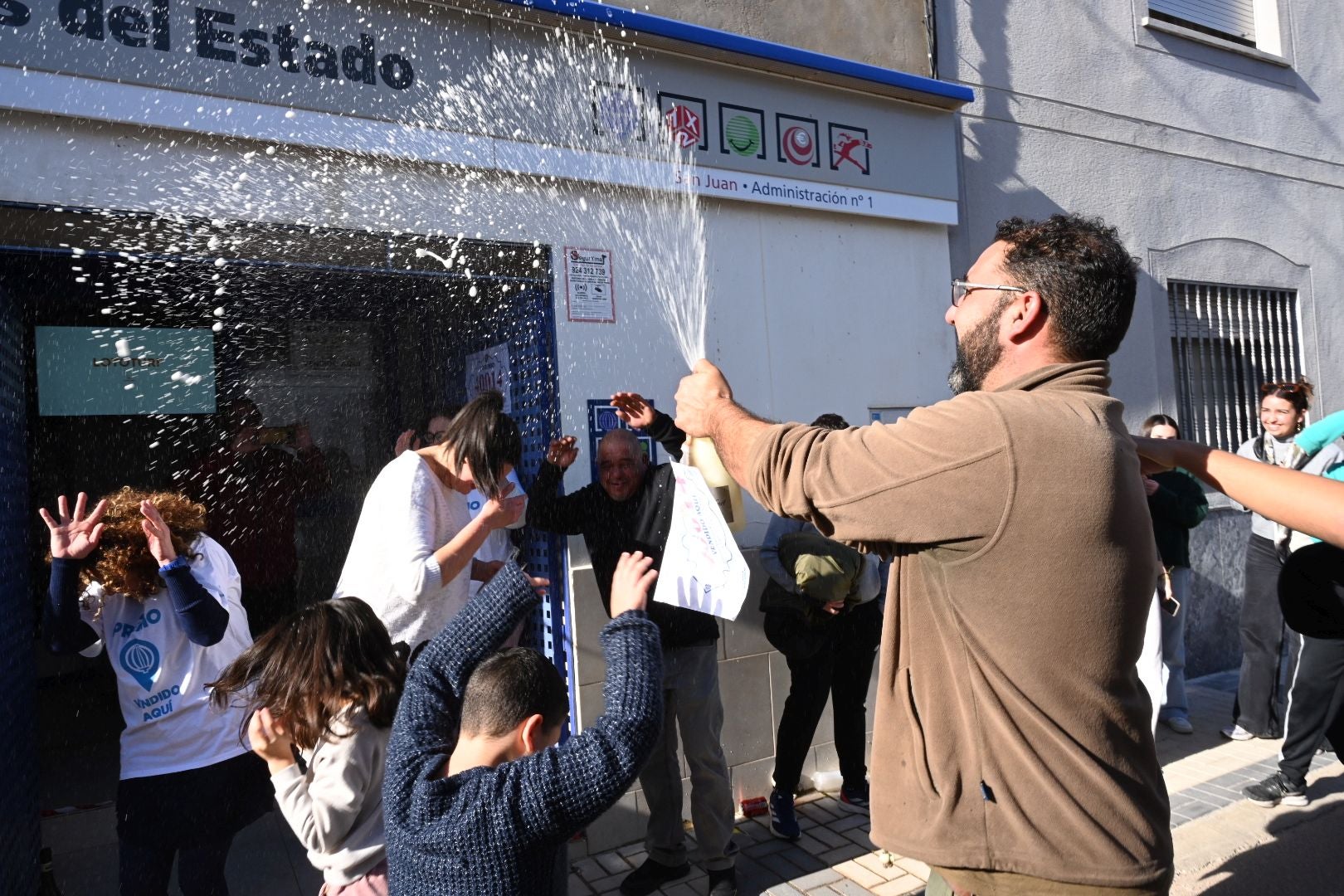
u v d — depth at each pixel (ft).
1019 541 4.02
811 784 14.42
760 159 14.06
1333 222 23.93
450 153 11.31
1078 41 19.22
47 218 9.57
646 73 12.97
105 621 8.45
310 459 14.11
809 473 4.49
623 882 11.35
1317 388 23.03
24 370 10.76
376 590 9.11
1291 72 23.29
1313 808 13.70
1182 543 16.96
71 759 15.20
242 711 8.48
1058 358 4.67
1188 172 20.97
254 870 11.88
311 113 10.44
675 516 6.37
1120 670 4.23
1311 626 8.28
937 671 4.50
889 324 15.79
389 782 5.57
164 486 13.24
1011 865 4.15
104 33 9.29
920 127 16.01
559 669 12.30
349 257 11.32
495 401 9.53
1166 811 4.44
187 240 10.37
